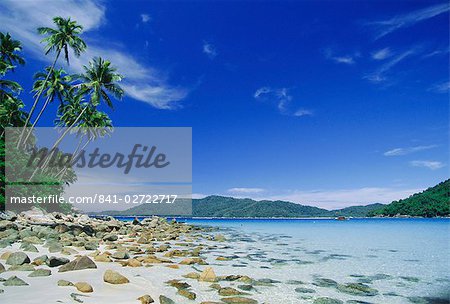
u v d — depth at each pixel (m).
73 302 7.24
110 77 41.50
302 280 11.86
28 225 24.27
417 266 15.38
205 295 9.02
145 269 12.22
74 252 14.46
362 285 11.50
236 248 21.73
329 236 34.59
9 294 7.60
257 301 8.88
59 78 43.56
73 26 39.28
